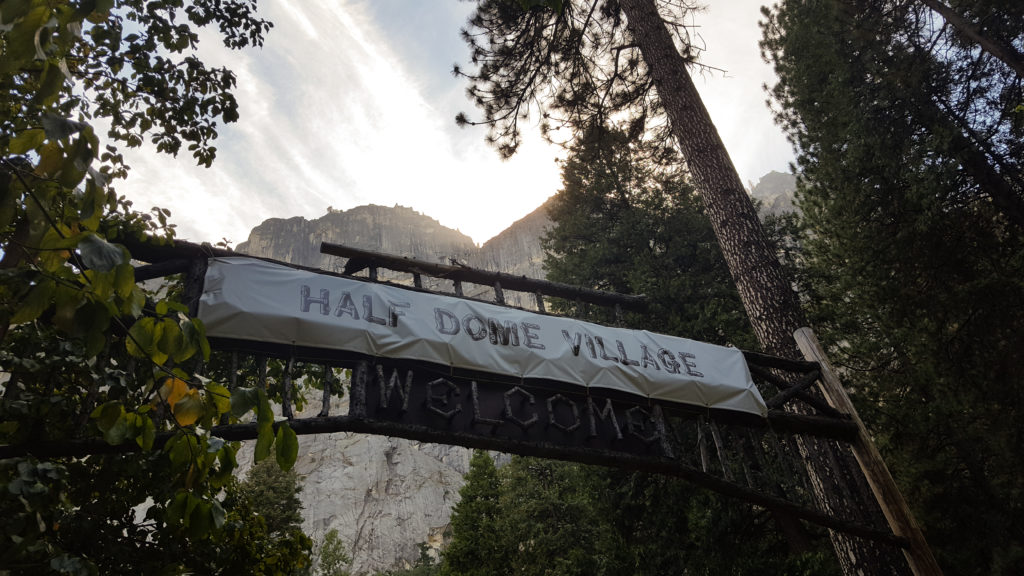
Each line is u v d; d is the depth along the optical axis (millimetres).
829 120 10883
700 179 8836
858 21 10406
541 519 20531
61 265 1733
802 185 12250
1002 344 9266
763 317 7730
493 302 6434
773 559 8203
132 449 3990
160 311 1866
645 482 10398
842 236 10719
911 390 9977
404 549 59438
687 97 9312
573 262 14719
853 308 11047
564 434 5840
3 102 3844
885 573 6164
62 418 4172
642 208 15227
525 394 5750
